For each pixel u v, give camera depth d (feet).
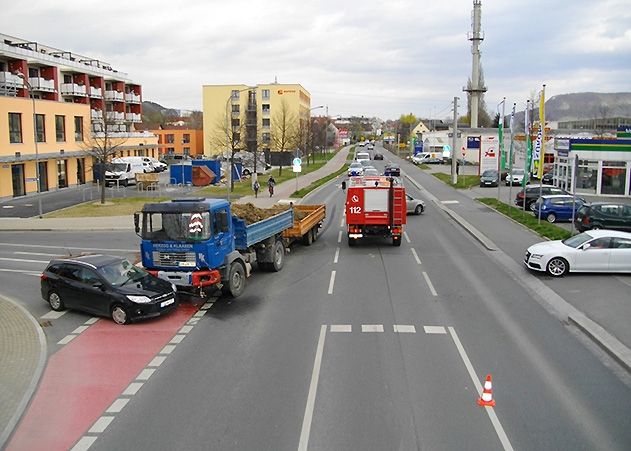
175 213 51.31
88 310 49.21
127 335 44.62
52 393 34.04
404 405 31.89
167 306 48.70
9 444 28.14
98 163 184.85
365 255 77.10
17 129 151.23
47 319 49.03
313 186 187.52
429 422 29.89
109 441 28.27
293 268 68.95
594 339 43.09
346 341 42.65
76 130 185.26
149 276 51.06
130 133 240.73
